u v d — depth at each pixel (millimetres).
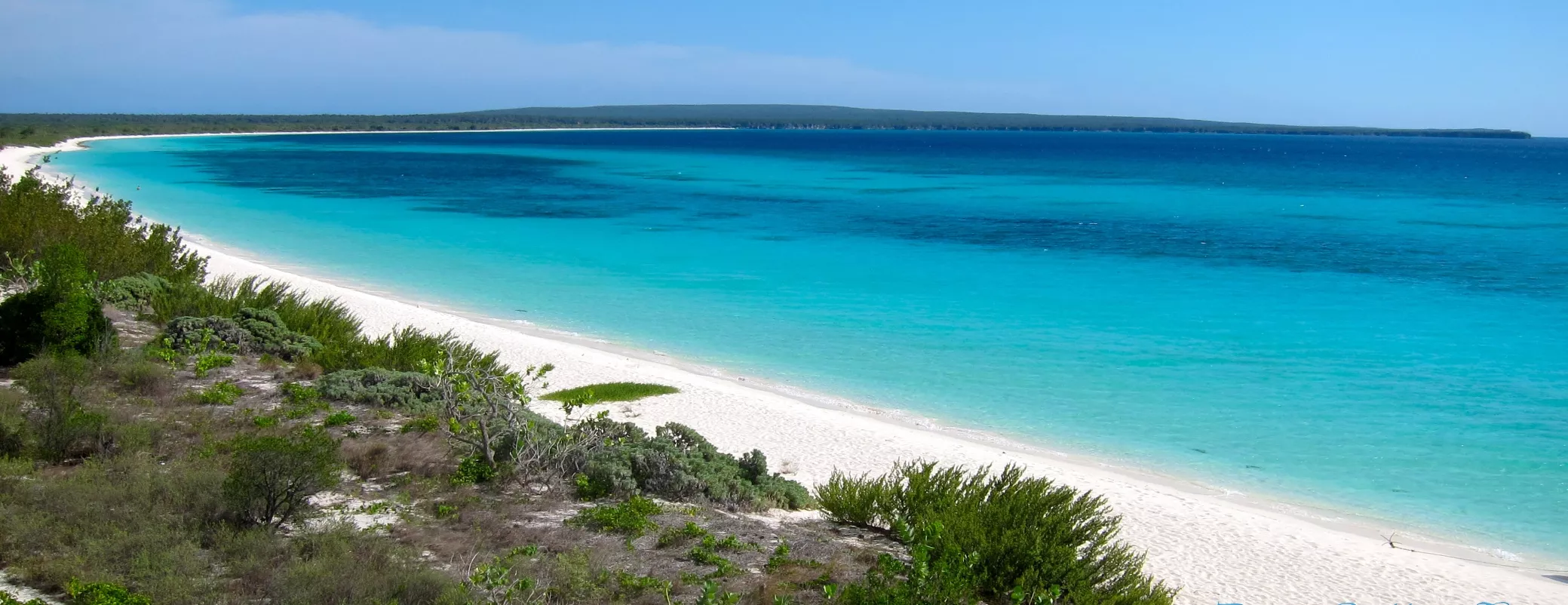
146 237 36688
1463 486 17812
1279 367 25641
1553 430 20641
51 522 11211
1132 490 17359
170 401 17438
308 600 9695
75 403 14914
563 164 124875
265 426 16250
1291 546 15086
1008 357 26734
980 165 134750
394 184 85438
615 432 16562
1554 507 16906
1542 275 41250
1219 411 22000
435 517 12922
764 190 85062
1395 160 167250
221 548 11023
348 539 11398
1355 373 25062
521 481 14570
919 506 14094
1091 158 164625
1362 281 39688
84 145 140125
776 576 11562
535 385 22766
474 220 59000
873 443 19438
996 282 38906
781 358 26547
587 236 51969
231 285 30641
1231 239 53062
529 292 35938
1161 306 34031
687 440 16766
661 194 79625
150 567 10352
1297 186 95750
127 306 25219
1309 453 19422
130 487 12258
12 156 100812
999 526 12711
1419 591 13672
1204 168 131750
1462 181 106312
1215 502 16969
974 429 20844
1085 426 21047
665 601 10531
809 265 43031
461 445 15664
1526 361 26234
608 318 31672
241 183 82375
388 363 21672
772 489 15383
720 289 37000
